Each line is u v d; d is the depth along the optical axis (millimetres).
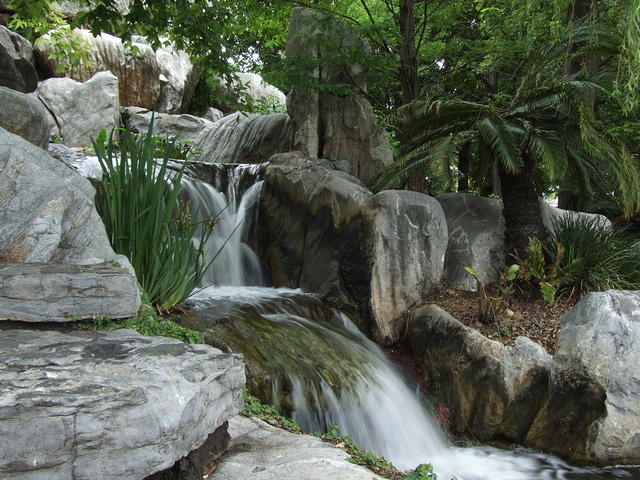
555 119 7133
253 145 10617
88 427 2262
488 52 9703
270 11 9672
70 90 12164
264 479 2973
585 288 6547
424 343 6172
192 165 8383
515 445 5504
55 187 4020
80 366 2629
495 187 10867
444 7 9797
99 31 6766
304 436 3836
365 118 8984
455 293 6855
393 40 9312
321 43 8453
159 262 5047
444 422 5684
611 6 6762
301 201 7465
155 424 2406
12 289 3275
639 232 11445
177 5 6430
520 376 5512
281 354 5141
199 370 2812
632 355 5328
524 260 7172
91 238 4168
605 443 5008
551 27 8297
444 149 6777
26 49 12359
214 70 7438
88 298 3518
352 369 5449
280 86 8859
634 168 6594
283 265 7496
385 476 3373
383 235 6574
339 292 6754
